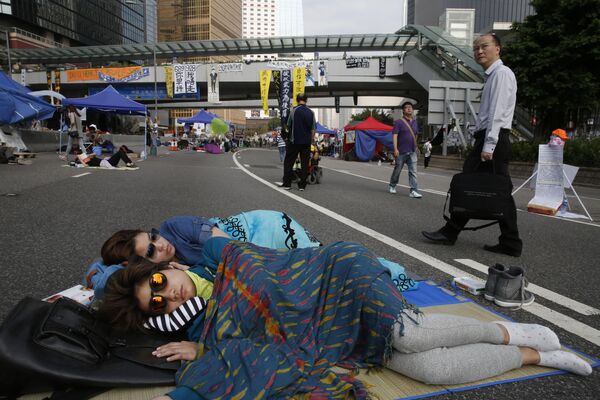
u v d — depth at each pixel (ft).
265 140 290.35
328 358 6.59
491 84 14.70
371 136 96.84
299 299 6.88
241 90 169.58
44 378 6.01
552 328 8.94
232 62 149.18
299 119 31.27
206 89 166.09
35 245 13.78
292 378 5.94
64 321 6.69
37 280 10.57
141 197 24.94
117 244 8.68
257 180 38.47
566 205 26.35
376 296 6.51
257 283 6.82
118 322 7.23
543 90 74.33
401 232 18.12
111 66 176.04
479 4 290.76
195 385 5.87
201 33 426.51
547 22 73.67
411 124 30.83
